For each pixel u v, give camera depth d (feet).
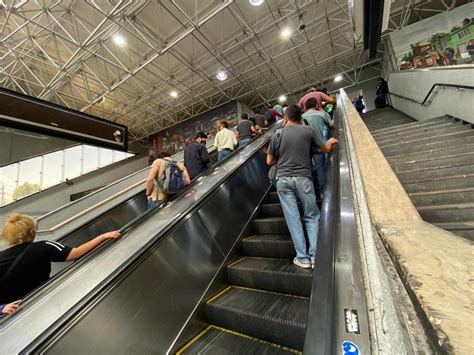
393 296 1.53
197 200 6.46
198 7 20.30
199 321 4.74
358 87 34.27
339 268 2.49
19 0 16.24
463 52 18.62
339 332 1.86
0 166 27.50
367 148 4.97
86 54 22.62
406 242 1.80
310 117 7.73
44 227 9.41
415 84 16.98
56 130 9.05
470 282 1.25
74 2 17.53
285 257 5.97
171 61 26.61
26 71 24.90
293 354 3.79
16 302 3.61
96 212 9.92
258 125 15.56
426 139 9.86
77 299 3.61
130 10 17.80
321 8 21.98
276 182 5.62
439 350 0.92
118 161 41.11
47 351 2.83
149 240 4.81
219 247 6.08
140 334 3.78
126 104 33.24
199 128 37.04
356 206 3.53
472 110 10.93
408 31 21.48
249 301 4.83
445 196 5.88
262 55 26.99
